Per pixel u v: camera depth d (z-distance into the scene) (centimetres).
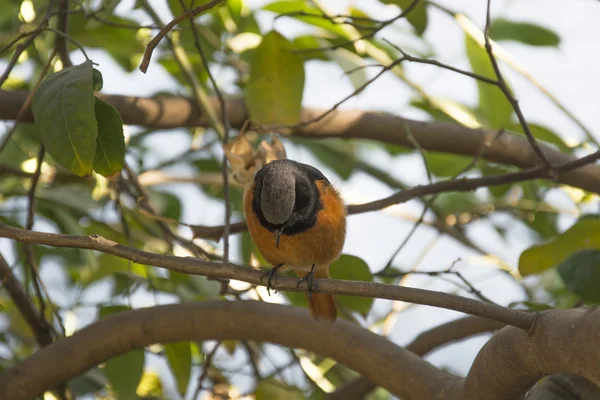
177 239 1038
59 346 916
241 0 1189
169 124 1092
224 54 1282
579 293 922
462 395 765
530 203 1313
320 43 1209
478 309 679
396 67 1200
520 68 1078
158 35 656
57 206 1193
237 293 998
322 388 1070
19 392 900
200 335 926
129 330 917
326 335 905
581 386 734
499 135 1045
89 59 716
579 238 849
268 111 1046
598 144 1088
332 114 1136
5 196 1216
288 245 915
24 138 1225
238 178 975
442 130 1152
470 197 1475
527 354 684
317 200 913
